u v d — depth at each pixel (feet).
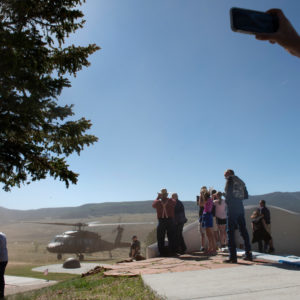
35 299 16.31
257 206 34.58
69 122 21.04
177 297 11.77
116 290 14.97
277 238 33.78
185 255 27.73
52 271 66.54
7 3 17.51
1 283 18.35
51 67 21.16
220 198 31.04
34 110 18.13
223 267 18.99
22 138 18.98
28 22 19.69
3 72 16.78
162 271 18.70
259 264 19.56
